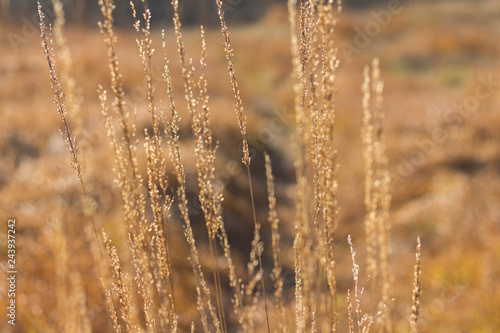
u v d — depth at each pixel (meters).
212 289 4.12
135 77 8.88
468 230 4.75
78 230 3.68
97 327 2.60
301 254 1.88
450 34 15.16
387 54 14.23
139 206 1.39
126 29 13.95
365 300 3.66
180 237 4.74
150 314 1.47
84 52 9.41
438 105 9.27
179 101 7.89
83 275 2.95
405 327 3.41
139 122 6.35
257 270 4.83
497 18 18.22
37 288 2.89
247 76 13.22
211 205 1.45
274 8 22.41
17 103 7.04
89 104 6.86
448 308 3.51
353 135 8.41
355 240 5.38
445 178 6.56
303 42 1.40
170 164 5.48
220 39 15.18
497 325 3.27
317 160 1.50
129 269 2.72
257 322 3.37
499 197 5.63
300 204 1.93
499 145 7.20
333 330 1.60
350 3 21.02
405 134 8.15
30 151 5.58
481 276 3.78
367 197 2.02
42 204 4.21
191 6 17.00
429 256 4.54
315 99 1.45
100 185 4.58
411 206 6.00
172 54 12.56
